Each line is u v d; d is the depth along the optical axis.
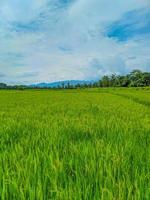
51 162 4.42
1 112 15.30
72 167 4.48
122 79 177.12
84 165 4.53
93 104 23.97
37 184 3.61
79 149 5.49
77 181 3.67
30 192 3.30
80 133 7.95
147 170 4.22
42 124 9.87
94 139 6.94
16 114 14.38
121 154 5.14
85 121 10.87
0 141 6.66
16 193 3.37
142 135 7.66
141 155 5.07
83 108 19.11
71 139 6.94
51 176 3.89
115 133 7.95
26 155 5.08
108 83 184.62
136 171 4.12
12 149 5.66
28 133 7.88
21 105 23.02
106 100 33.03
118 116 13.56
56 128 8.68
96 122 10.53
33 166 4.44
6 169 4.22
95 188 3.59
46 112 15.77
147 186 3.51
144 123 10.48
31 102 28.31
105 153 5.32
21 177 3.96
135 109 18.56
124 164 4.50
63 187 3.72
